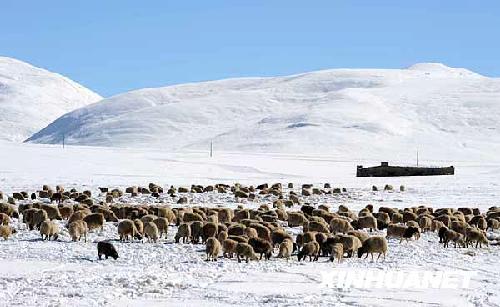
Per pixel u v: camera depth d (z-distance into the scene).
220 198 52.56
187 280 19.56
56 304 15.70
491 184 70.69
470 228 28.81
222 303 16.45
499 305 16.67
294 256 25.17
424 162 149.25
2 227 28.28
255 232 26.69
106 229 31.47
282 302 16.67
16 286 18.05
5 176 69.19
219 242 24.31
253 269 21.77
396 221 36.06
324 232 29.22
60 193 48.34
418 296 17.86
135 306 15.97
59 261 22.88
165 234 30.02
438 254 26.17
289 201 47.38
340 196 56.47
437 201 54.00
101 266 22.05
